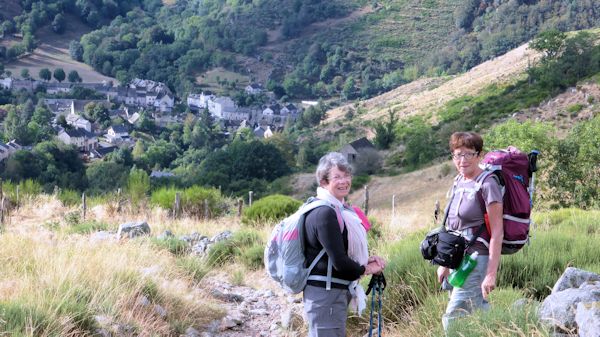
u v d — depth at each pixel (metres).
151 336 5.72
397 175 65.94
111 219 19.08
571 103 81.00
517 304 4.86
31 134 154.62
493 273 4.41
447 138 77.69
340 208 4.29
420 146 70.62
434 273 6.80
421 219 17.94
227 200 24.05
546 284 6.39
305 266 4.27
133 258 8.12
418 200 52.12
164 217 19.70
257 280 9.62
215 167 84.38
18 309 5.25
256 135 195.88
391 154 80.69
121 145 163.25
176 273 8.17
